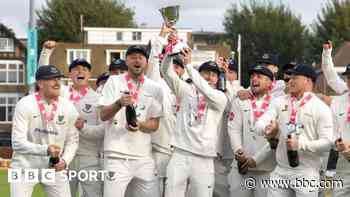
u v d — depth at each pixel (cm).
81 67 1125
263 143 1058
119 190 1020
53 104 983
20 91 7488
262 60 1158
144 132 1030
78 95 1123
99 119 1074
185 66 1036
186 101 1052
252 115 1067
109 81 1043
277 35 8388
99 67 6712
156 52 1117
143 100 1031
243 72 8388
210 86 1052
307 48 8375
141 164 1030
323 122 952
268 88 1075
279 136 974
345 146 924
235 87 1244
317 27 8112
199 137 1036
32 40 2259
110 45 6850
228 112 1142
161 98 1038
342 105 994
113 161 1020
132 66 1027
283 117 972
